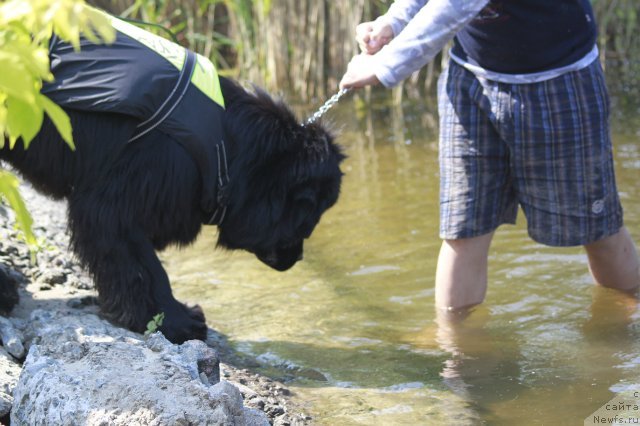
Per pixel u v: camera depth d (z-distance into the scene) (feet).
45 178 10.21
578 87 10.69
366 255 14.80
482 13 10.45
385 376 10.34
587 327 11.46
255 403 9.17
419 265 14.28
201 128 9.98
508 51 10.52
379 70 10.49
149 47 9.93
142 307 10.46
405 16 11.21
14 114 5.27
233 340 11.59
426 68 29.12
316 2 26.43
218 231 11.43
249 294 13.41
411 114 24.75
